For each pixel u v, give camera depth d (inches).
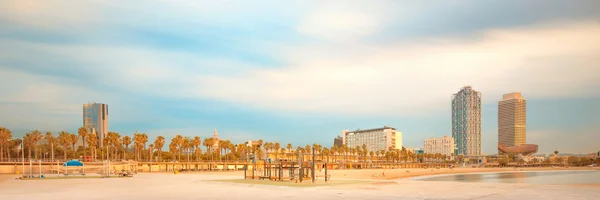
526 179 7017.7
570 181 6033.5
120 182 2546.8
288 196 1395.2
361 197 1322.6
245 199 1312.7
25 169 5462.6
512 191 1472.7
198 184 2204.7
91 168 5841.5
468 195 1350.9
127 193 1603.1
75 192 1678.2
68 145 7760.8
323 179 2477.9
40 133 7514.8
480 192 1454.2
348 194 1432.1
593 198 1208.2
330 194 1441.9
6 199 1391.5
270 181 2245.3
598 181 5974.4
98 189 1854.1
